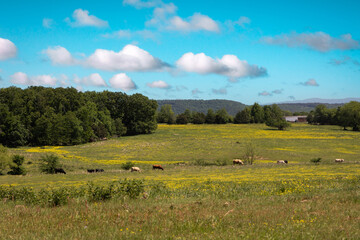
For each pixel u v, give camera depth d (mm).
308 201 15867
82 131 114438
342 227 10055
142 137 125625
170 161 71688
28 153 83000
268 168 47125
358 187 22359
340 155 77688
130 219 11719
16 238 9312
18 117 110000
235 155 79250
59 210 14438
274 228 10070
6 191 21172
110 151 91125
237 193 21844
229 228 10164
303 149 87875
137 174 45500
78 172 52594
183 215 12281
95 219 11898
